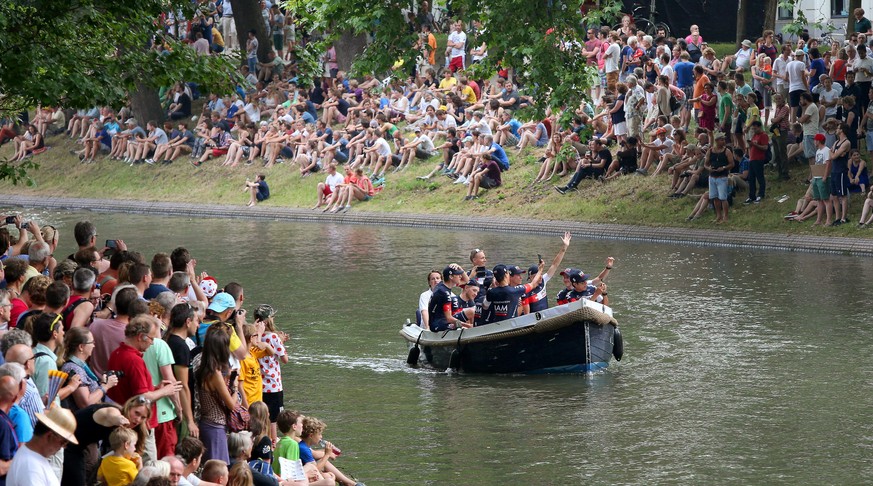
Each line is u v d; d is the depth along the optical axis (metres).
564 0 70.69
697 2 95.56
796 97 69.81
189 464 20.58
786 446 29.95
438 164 85.25
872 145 66.00
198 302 26.80
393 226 79.88
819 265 56.84
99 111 107.00
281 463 24.22
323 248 68.75
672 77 77.69
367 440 31.08
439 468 28.53
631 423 32.31
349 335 44.56
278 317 47.91
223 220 87.06
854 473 27.77
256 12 102.38
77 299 25.67
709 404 34.00
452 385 37.38
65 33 37.47
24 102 39.66
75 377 20.81
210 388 23.55
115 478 19.28
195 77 40.34
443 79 93.25
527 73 80.12
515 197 78.44
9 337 20.59
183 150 100.62
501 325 38.50
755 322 44.59
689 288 51.94
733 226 66.19
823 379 36.38
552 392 36.03
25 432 19.30
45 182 104.31
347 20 72.12
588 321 37.94
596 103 82.81
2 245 33.16
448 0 74.25
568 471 28.22
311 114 95.81
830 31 89.56
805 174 68.44
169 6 42.38
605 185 75.12
